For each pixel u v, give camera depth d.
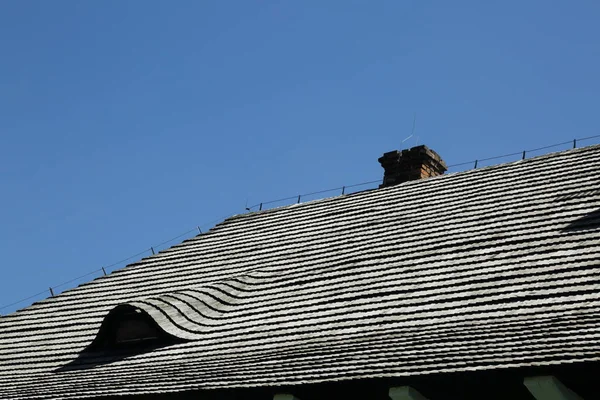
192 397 16.55
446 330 15.55
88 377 19.28
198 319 20.27
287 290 20.61
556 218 18.92
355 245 21.86
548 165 22.16
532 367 12.91
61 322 23.50
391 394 14.06
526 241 18.27
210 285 21.77
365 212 23.89
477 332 14.89
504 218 19.97
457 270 18.11
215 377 16.69
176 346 19.42
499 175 22.75
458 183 23.30
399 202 23.61
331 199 25.94
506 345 13.91
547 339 13.62
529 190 21.05
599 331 13.33
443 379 13.69
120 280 25.31
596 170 20.77
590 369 12.49
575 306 14.78
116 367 19.42
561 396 12.68
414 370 14.10
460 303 16.59
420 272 18.72
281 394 15.23
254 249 24.38
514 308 15.56
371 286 18.97
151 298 20.86
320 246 22.75
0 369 21.73
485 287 16.80
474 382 13.52
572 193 19.98
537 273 16.55
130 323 20.55
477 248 18.89
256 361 17.02
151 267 25.53
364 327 17.12
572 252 16.94
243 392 15.82
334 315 18.27
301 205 26.48
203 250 25.59
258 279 21.98
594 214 18.34
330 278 20.38
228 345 18.56
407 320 16.70
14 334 23.66
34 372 20.88
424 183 24.31
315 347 16.84
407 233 21.30
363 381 14.41
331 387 14.74
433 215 21.84
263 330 18.77
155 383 17.44
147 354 19.56
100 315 23.20
